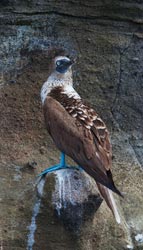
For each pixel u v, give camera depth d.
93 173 11.18
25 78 14.30
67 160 13.29
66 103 11.80
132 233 12.34
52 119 11.73
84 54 14.59
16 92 14.12
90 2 14.79
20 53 14.52
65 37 14.70
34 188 12.44
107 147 11.38
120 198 12.89
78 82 14.33
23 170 13.02
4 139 13.55
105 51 14.63
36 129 13.76
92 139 11.34
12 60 14.45
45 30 14.71
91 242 11.92
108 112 14.11
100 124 11.52
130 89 14.36
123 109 14.18
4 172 12.95
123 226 12.27
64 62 12.16
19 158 13.27
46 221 11.86
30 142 13.58
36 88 14.20
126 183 13.19
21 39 14.62
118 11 14.80
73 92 12.12
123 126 14.00
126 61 14.58
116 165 13.45
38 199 11.99
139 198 12.95
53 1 14.76
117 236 12.11
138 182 13.24
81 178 11.84
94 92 14.28
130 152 13.68
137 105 14.23
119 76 14.45
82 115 11.57
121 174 13.33
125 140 13.83
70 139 11.47
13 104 13.98
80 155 11.36
